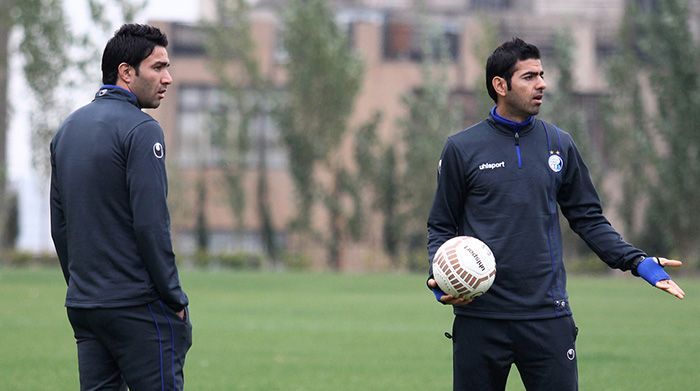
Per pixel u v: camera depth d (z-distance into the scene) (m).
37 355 53.69
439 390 42.78
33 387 42.56
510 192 24.72
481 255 24.06
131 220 23.14
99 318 23.03
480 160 24.95
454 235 25.67
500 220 24.72
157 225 22.66
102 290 23.00
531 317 24.41
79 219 23.09
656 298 108.31
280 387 43.47
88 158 23.02
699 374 47.44
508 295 24.50
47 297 98.94
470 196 25.23
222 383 44.59
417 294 114.44
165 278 22.78
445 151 25.38
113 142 22.95
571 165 25.44
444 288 24.20
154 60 23.80
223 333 67.81
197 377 46.50
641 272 24.53
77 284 23.25
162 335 23.28
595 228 25.41
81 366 23.75
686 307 94.12
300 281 141.88
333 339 64.38
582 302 101.62
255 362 52.19
